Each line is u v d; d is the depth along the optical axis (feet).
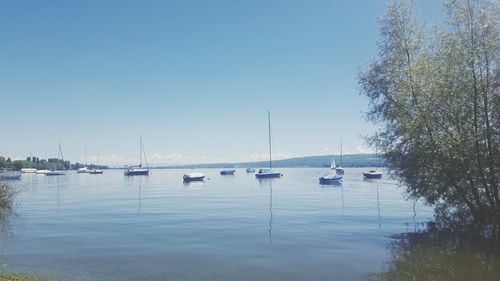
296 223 122.11
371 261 76.28
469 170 98.68
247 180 455.63
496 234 98.73
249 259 77.46
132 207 169.58
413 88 101.35
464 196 104.83
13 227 115.03
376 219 130.21
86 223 122.83
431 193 111.45
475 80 94.48
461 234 102.32
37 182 418.10
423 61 99.91
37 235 101.76
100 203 187.62
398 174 116.16
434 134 100.99
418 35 106.22
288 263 74.74
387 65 109.29
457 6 95.40
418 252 83.30
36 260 75.61
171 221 126.93
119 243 91.91
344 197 213.25
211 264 73.56
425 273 68.03
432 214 140.97
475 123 96.53
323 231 108.27
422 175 108.68
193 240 95.61
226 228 113.19
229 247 88.02
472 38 93.86
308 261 76.13
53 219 131.75
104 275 65.72
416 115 101.60
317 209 158.40
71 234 103.35
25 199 209.56
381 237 99.71
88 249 85.51
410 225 117.70
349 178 472.85
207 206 173.06
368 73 114.52
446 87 96.22
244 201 195.72
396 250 85.10
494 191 98.84
